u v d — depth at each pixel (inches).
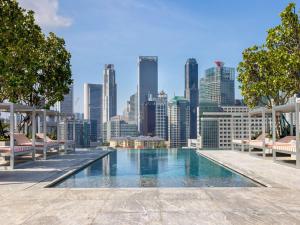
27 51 717.3
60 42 876.6
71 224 201.8
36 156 732.0
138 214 224.1
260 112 755.4
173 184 402.0
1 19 647.1
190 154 912.3
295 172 453.7
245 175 440.1
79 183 405.1
